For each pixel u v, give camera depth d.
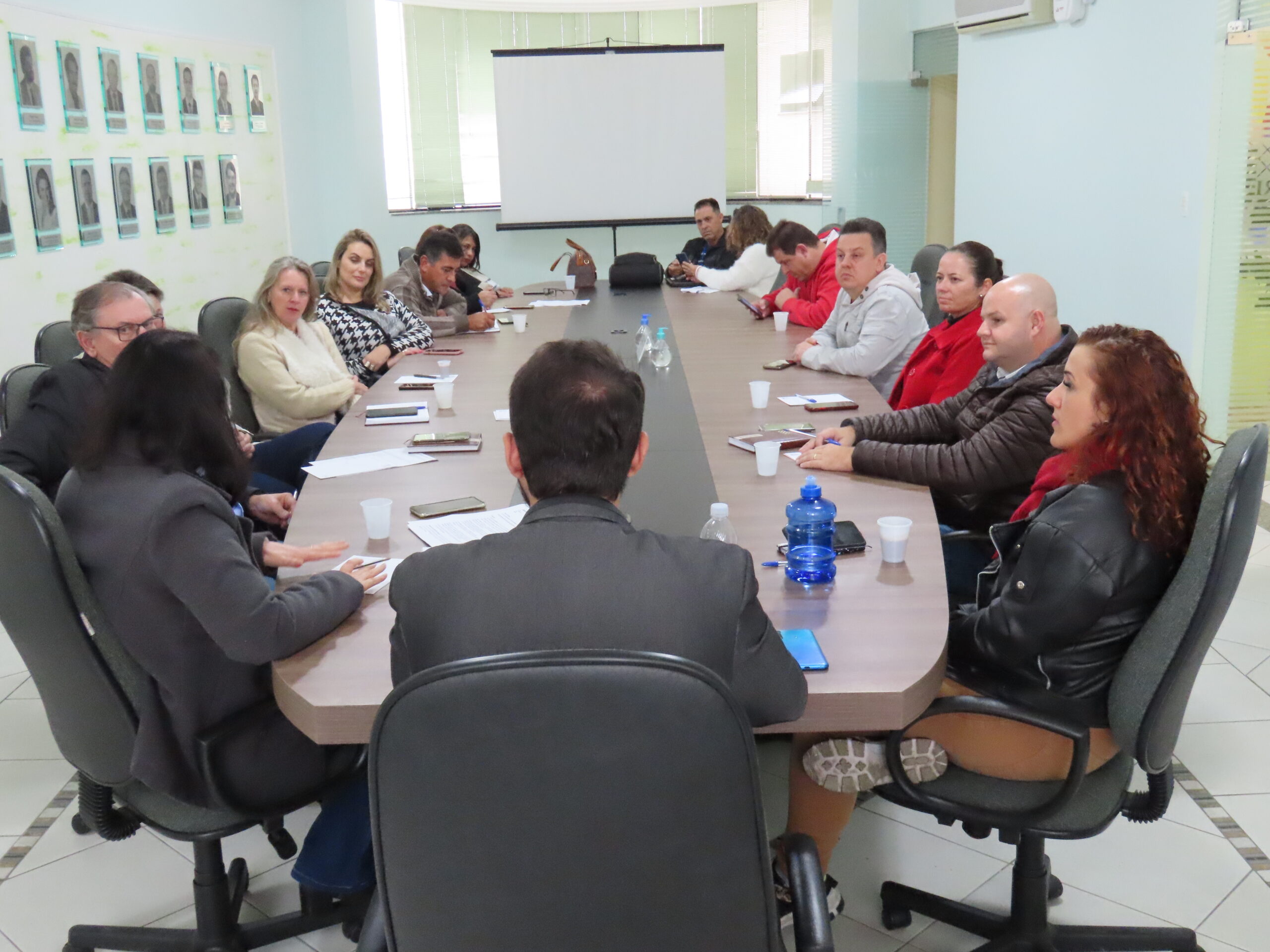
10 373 2.76
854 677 1.47
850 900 2.05
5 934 2.01
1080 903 2.03
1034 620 1.57
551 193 8.52
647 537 1.16
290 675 1.54
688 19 8.79
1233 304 4.59
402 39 8.38
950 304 3.18
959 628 1.72
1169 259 4.82
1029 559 1.59
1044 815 1.56
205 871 1.85
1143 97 4.96
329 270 4.43
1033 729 1.62
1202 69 4.52
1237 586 1.46
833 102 7.91
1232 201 4.48
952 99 7.86
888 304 3.68
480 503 2.28
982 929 1.87
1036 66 5.92
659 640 1.08
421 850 1.04
